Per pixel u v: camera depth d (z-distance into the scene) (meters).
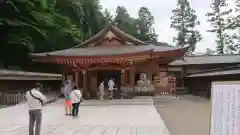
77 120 13.87
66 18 45.09
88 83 29.11
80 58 25.31
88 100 24.84
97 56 25.06
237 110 2.80
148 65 28.80
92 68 27.00
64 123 12.93
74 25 47.28
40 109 8.91
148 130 11.01
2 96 22.20
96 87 29.22
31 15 35.94
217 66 39.94
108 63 26.77
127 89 25.64
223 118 2.98
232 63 39.41
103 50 28.02
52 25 39.44
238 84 2.87
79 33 47.38
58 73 42.75
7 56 36.28
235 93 2.85
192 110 17.98
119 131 10.87
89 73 29.23
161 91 28.81
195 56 43.00
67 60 25.69
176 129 11.39
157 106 20.23
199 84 32.75
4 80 23.09
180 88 37.62
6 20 32.31
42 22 37.56
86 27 62.53
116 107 19.91
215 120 3.13
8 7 33.00
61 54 26.06
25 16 35.59
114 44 30.03
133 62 26.80
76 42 45.19
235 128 2.79
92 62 26.16
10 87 24.20
